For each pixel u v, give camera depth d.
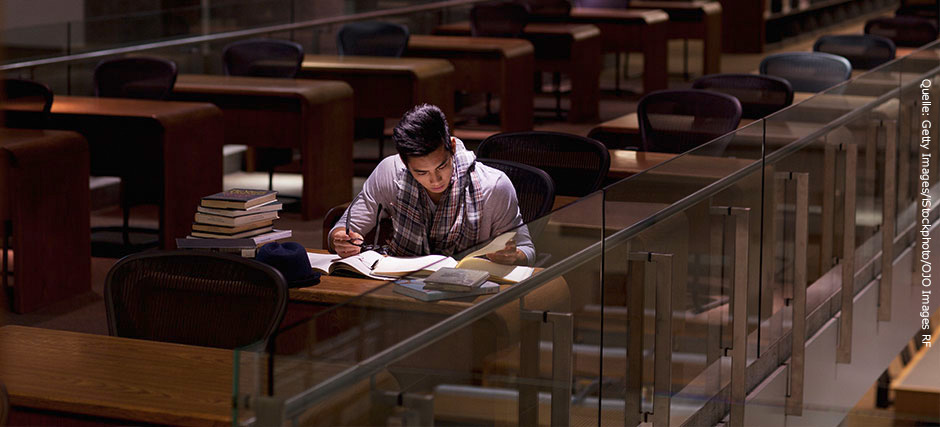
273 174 8.29
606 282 2.74
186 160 5.97
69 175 5.18
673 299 3.14
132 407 2.23
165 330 2.79
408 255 3.46
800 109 4.10
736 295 3.67
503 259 2.28
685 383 3.34
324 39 9.29
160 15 8.42
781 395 4.26
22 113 5.68
